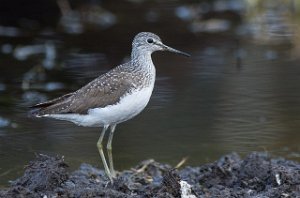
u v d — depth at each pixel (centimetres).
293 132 1354
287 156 1231
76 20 2219
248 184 1041
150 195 963
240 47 1953
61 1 2286
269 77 1689
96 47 1967
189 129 1384
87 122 1112
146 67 1138
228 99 1551
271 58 1845
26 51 1942
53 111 1095
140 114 1477
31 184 983
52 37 2067
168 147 1291
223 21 2219
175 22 2208
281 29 2120
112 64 1814
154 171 1158
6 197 938
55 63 1838
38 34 2094
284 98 1546
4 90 1645
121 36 2066
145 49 1155
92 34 2089
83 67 1794
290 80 1664
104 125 1120
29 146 1299
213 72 1739
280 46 1952
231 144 1296
